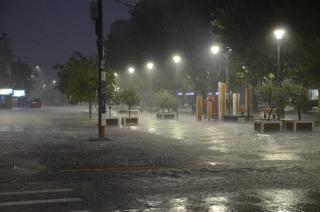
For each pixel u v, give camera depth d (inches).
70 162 600.1
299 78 1450.5
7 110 3366.1
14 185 444.5
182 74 2484.0
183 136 1005.8
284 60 1529.3
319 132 1082.1
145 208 350.9
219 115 1739.7
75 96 1815.9
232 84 2160.4
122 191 414.9
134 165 573.6
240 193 403.5
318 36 1296.8
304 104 1170.6
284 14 1425.9
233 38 1624.0
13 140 915.4
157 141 889.5
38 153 697.0
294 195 393.4
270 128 1113.4
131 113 2351.1
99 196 394.0
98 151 722.2
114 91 1670.8
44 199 381.7
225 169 539.2
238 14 1584.6
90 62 1834.4
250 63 1636.3
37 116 2193.7
